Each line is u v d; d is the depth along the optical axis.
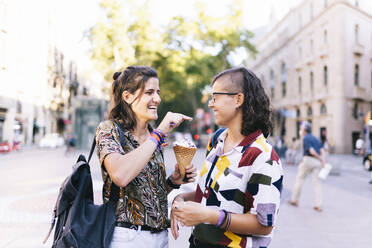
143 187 1.40
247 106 1.32
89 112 19.75
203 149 30.22
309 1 29.06
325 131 26.50
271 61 37.06
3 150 20.92
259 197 1.17
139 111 1.47
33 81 30.16
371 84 26.67
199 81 22.91
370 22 26.50
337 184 9.02
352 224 4.64
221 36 21.22
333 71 25.42
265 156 1.21
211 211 1.18
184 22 20.98
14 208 4.81
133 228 1.35
